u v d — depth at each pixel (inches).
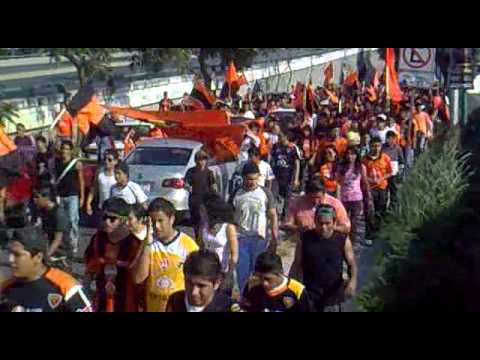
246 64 1339.8
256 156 638.5
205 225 386.3
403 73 714.8
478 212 505.4
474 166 670.5
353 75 1706.4
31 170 631.8
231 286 383.6
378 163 649.0
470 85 780.6
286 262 570.9
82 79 1022.4
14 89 1055.6
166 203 303.9
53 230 517.3
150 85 1299.2
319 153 670.5
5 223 612.1
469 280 379.9
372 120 1010.1
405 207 515.2
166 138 788.0
